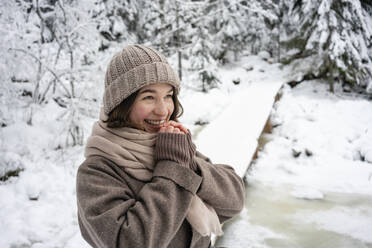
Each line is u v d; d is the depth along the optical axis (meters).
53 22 4.25
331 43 6.05
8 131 3.65
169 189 0.69
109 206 0.66
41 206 2.60
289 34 8.99
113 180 0.71
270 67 8.67
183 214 0.69
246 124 4.00
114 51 4.57
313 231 2.41
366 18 6.27
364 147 3.70
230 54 9.77
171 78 0.75
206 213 0.77
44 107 4.23
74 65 4.21
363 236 2.30
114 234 0.61
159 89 0.75
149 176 0.76
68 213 2.55
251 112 4.59
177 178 0.71
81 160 3.44
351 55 5.98
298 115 5.10
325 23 6.12
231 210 0.90
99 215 0.63
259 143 4.29
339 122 4.57
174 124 0.81
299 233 2.39
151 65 0.72
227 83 7.54
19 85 4.14
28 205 2.60
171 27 7.11
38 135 3.74
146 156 0.77
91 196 0.68
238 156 2.97
